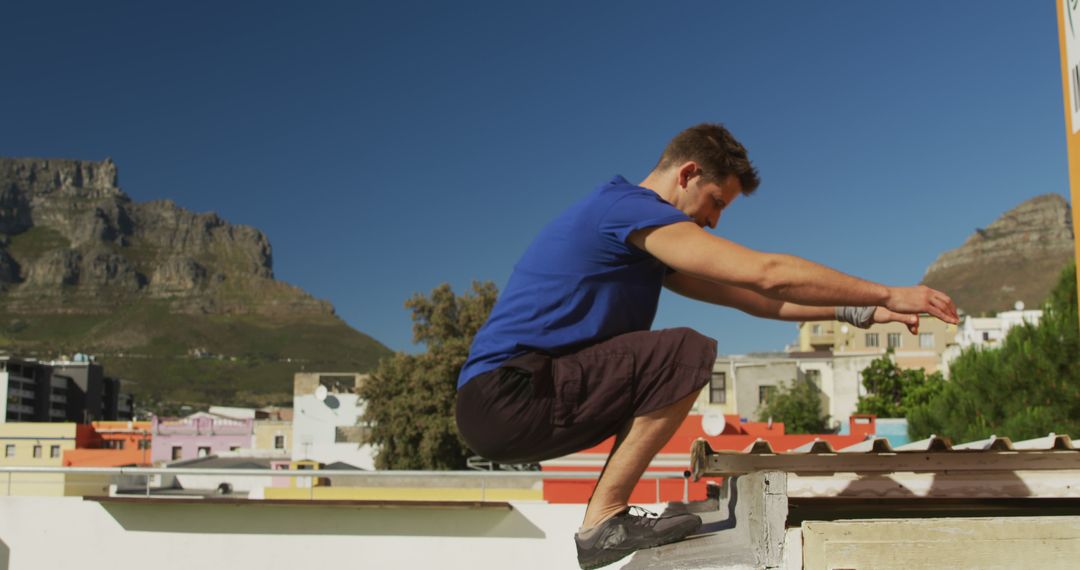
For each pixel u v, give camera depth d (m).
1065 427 9.82
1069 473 2.45
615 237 2.09
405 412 36.34
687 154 2.25
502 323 2.21
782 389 47.81
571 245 2.14
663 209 2.07
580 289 2.13
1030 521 1.78
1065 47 4.08
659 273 2.22
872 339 67.62
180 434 64.94
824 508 2.63
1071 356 10.43
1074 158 4.00
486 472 5.91
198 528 5.89
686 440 21.70
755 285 1.96
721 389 49.66
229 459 41.72
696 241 2.00
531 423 2.12
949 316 1.94
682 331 2.16
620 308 2.16
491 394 2.15
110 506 5.90
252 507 5.92
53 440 53.38
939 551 1.76
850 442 23.70
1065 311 10.77
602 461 17.33
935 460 2.48
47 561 5.83
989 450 2.47
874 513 2.58
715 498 2.62
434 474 5.90
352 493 19.78
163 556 5.86
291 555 5.87
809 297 1.96
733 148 2.25
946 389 12.21
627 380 2.10
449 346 36.62
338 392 61.72
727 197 2.28
